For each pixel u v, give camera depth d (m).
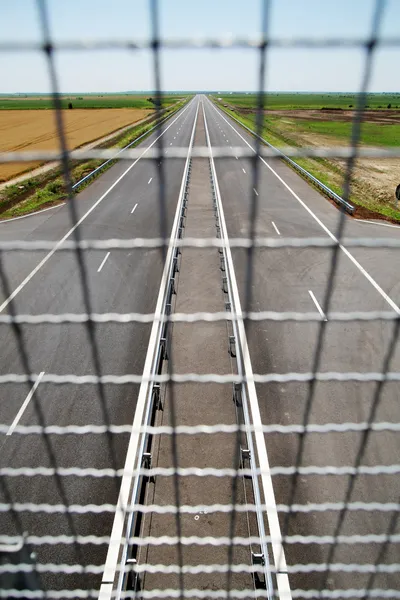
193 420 5.24
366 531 4.06
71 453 4.92
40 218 13.50
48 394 5.84
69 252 10.69
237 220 13.43
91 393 5.83
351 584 3.60
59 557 3.81
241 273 9.57
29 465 4.82
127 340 7.04
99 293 8.75
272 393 5.79
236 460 1.85
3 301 8.48
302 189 17.12
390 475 4.67
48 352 6.79
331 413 5.52
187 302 8.27
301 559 3.78
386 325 7.56
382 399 5.77
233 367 6.27
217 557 3.64
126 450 4.92
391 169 21.31
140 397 5.74
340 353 6.83
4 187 16.70
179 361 6.39
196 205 14.71
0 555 1.65
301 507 1.91
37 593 1.79
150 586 3.43
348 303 8.52
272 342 7.00
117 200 15.11
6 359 6.68
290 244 1.53
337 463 4.79
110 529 4.04
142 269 9.77
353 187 17.66
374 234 12.49
